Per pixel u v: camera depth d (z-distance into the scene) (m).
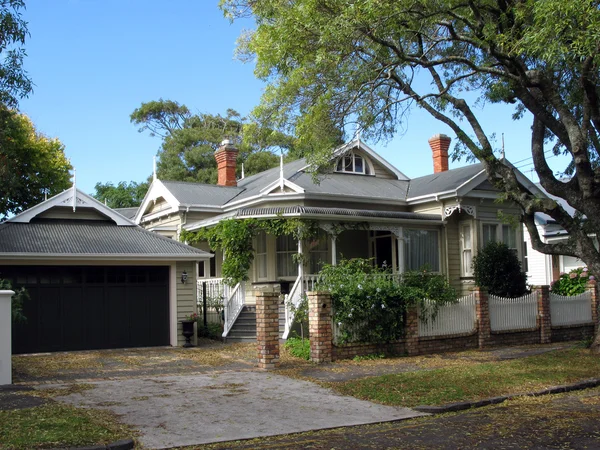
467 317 16.95
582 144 14.29
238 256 20.53
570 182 15.29
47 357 16.39
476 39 15.00
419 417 9.56
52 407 9.44
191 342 18.84
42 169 30.23
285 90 16.20
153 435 8.29
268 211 19.81
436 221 22.02
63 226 19.78
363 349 15.05
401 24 15.14
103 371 13.89
